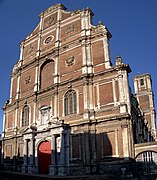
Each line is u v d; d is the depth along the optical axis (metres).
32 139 32.78
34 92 40.59
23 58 47.38
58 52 40.66
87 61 36.28
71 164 31.64
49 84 40.38
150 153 28.20
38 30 46.88
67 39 40.72
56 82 38.22
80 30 39.53
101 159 29.94
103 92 33.16
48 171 30.59
